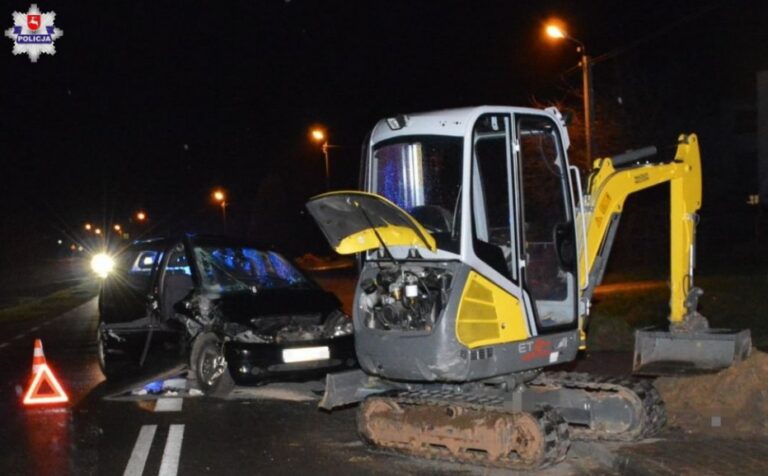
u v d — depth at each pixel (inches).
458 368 307.0
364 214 311.9
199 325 472.1
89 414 440.1
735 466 292.2
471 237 312.8
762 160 1311.5
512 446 308.8
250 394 480.4
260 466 337.1
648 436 336.8
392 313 323.3
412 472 322.0
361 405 345.1
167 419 423.5
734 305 678.5
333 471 327.0
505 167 325.7
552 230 340.5
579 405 342.3
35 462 350.6
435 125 321.4
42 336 823.7
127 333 519.8
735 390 350.0
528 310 324.8
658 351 366.0
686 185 370.9
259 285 507.5
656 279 1037.8
